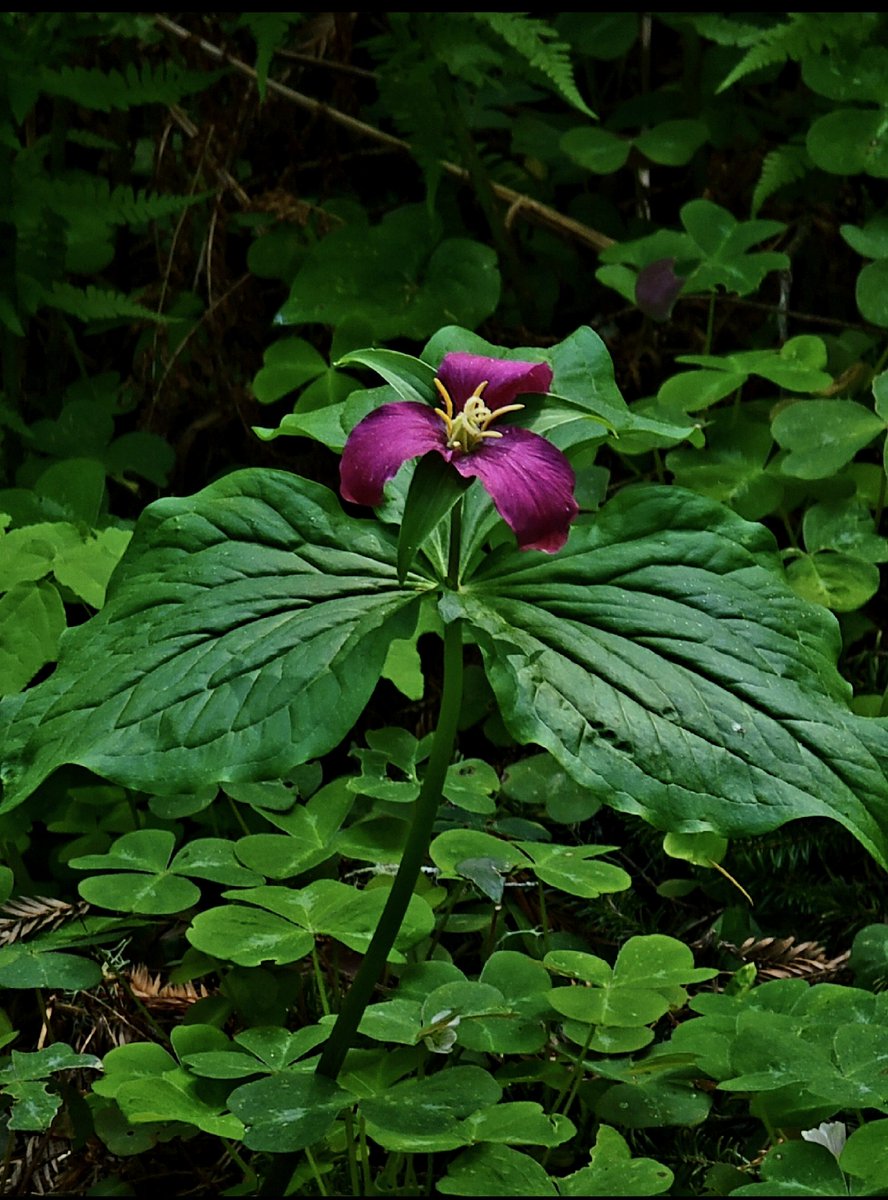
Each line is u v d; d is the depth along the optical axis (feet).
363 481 4.80
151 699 4.83
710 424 5.69
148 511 4.94
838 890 5.37
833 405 5.57
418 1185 4.98
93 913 5.20
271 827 5.38
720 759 4.81
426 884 5.23
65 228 5.72
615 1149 4.91
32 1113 4.90
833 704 4.86
